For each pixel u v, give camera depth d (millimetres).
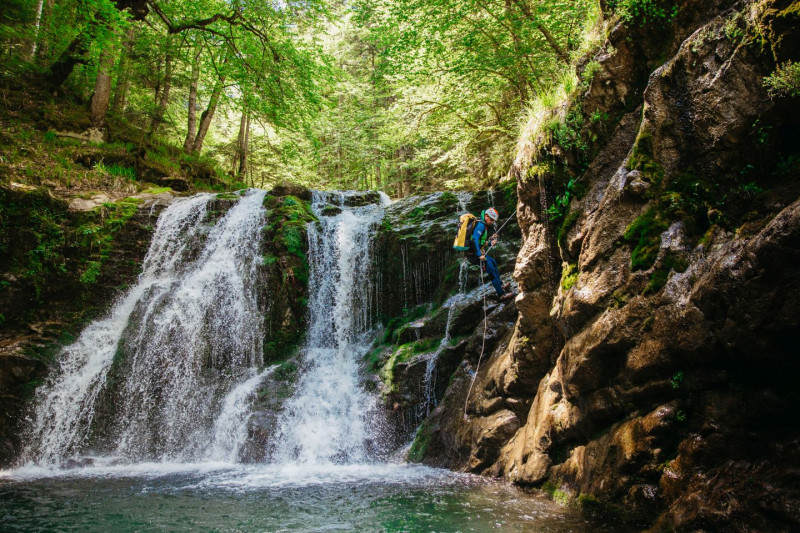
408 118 16359
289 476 6973
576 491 4754
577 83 5684
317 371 10203
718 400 3602
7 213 10984
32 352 9812
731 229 3904
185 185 16781
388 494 5703
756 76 3953
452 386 7945
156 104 20234
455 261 10539
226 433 8961
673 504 3623
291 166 26781
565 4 9836
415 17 11516
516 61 11172
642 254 4309
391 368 8984
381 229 12156
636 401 4246
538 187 5910
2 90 15539
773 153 3865
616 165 5227
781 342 3135
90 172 14336
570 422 5055
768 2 3797
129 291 11656
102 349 10430
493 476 6344
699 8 4777
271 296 11430
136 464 8398
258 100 17797
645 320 4160
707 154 4227
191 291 11352
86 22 14719
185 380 10297
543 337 6004
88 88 20531
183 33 17578
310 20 17141
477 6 11164
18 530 4570
